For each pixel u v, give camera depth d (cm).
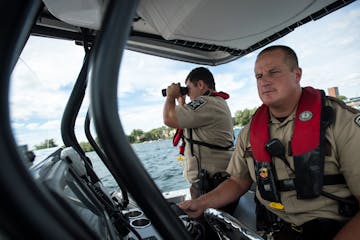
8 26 24
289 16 166
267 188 141
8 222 23
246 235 90
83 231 28
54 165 70
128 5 30
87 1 110
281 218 146
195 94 229
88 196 86
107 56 29
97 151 148
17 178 23
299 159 129
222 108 214
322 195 128
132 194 32
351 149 121
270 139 142
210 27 167
